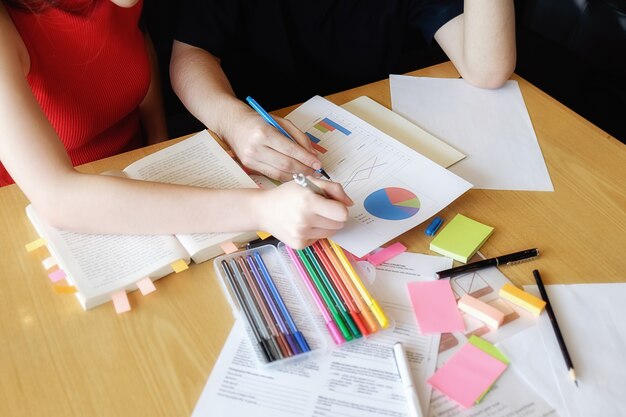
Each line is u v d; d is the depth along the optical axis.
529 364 0.67
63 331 0.73
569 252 0.81
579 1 2.02
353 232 0.82
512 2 1.13
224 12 1.26
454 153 0.98
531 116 1.08
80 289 0.76
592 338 0.70
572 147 1.00
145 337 0.72
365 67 1.46
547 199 0.90
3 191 0.94
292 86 1.46
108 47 1.14
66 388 0.67
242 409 0.64
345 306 0.74
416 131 1.04
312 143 0.99
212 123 1.06
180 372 0.68
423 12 1.33
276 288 0.77
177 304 0.76
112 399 0.66
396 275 0.79
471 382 0.65
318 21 1.37
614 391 0.64
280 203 0.79
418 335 0.71
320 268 0.79
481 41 1.13
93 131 1.22
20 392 0.67
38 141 0.84
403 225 0.83
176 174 0.94
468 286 0.77
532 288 0.76
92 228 0.83
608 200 0.90
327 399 0.65
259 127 0.95
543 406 0.63
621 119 1.99
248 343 0.71
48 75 1.09
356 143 0.99
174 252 0.81
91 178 0.85
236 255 0.82
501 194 0.91
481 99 1.13
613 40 1.97
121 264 0.79
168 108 1.98
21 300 0.77
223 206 0.83
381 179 0.91
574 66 2.13
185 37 1.24
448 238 0.83
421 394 0.65
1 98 0.84
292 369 0.68
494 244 0.83
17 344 0.72
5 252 0.84
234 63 1.40
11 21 0.98
